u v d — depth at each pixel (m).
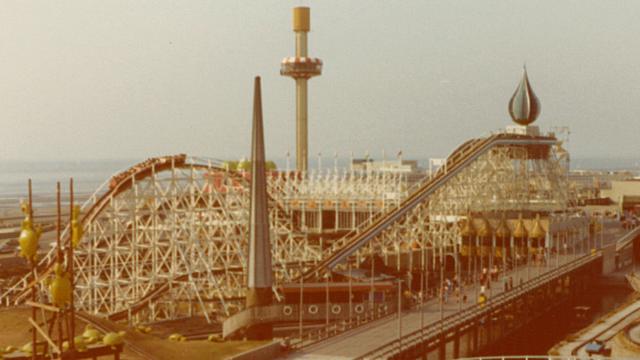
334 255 134.75
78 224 46.59
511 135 183.88
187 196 132.12
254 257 102.88
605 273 183.50
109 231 121.12
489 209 188.12
